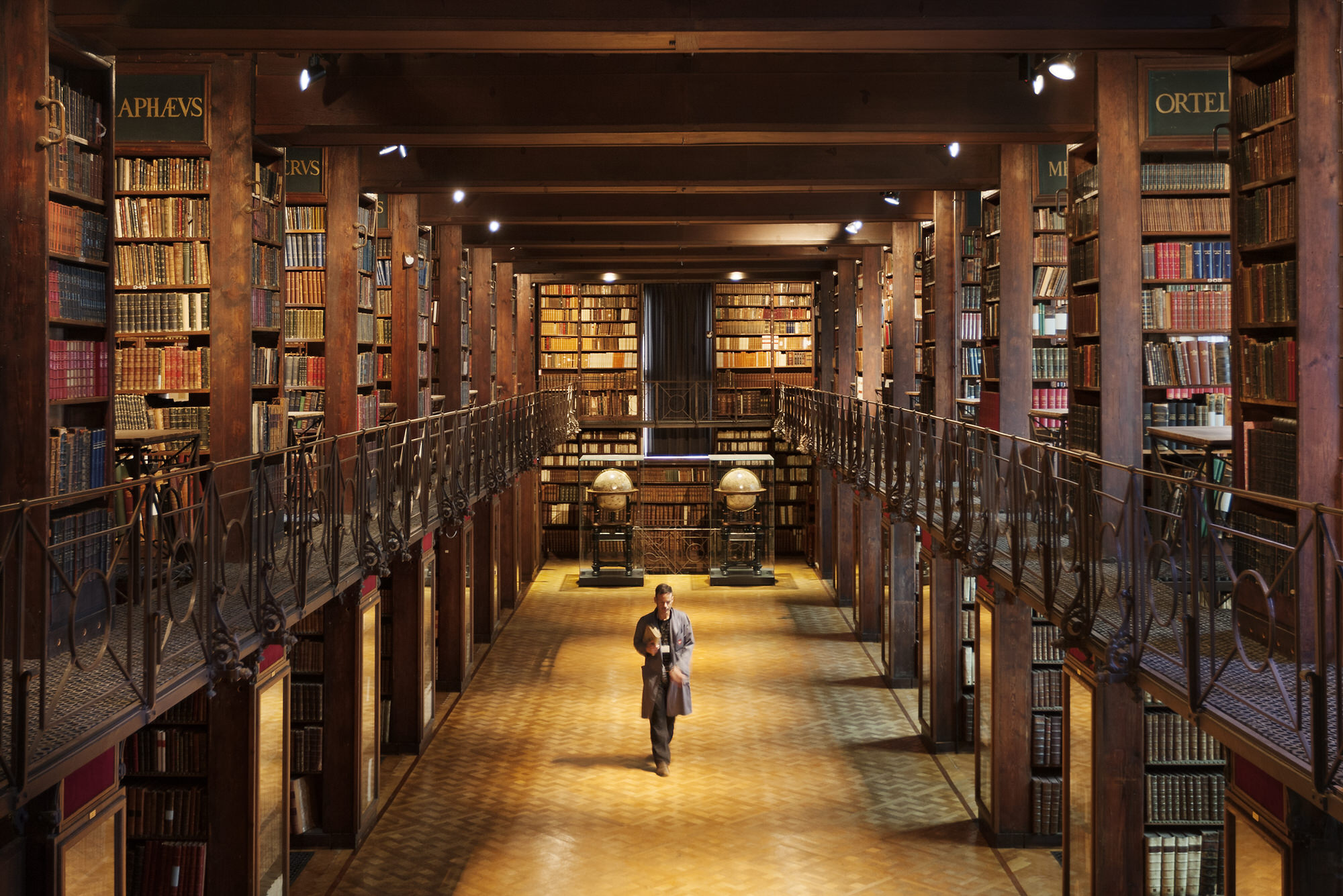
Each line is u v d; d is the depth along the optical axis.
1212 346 6.96
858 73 7.16
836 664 14.10
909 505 8.62
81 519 5.02
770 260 18.66
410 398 10.46
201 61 6.74
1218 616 5.22
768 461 20.77
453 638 12.78
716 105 7.20
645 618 10.03
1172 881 6.66
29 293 4.70
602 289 22.17
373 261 10.16
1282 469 4.80
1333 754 3.30
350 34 5.19
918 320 13.89
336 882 7.64
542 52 5.46
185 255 7.00
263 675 6.48
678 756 10.44
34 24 4.74
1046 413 7.69
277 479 7.38
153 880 6.59
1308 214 4.67
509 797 9.34
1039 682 8.61
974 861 8.04
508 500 17.75
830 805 9.18
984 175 9.11
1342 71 4.67
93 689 4.02
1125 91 6.53
